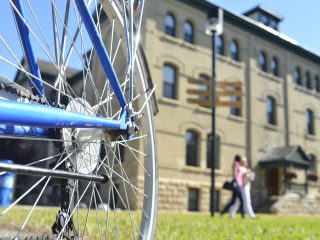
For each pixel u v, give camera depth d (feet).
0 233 11.15
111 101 5.82
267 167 67.31
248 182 33.91
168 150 55.67
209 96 37.52
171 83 58.90
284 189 67.72
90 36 5.34
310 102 80.94
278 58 76.43
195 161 59.67
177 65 58.95
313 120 81.30
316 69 84.02
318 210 69.67
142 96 6.58
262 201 66.85
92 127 4.90
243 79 68.85
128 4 5.96
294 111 77.05
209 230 16.29
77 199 5.92
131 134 5.68
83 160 5.62
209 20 37.24
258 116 69.82
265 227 19.94
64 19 5.68
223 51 66.95
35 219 16.80
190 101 37.76
